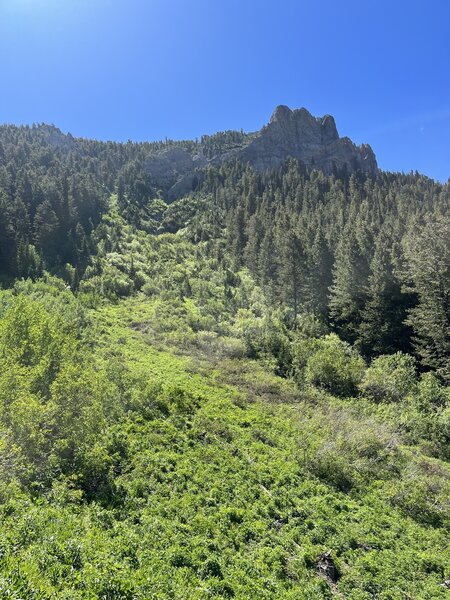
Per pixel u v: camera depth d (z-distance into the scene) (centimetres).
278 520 1316
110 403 1847
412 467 1812
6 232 6119
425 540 1329
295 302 5034
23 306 2209
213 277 6950
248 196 10281
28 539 891
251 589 959
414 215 6619
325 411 2475
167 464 1507
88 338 3294
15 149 11150
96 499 1216
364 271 4350
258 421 2166
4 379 1441
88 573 811
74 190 8725
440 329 3241
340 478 1655
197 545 1077
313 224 7288
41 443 1326
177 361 3250
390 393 2783
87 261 6588
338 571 1120
